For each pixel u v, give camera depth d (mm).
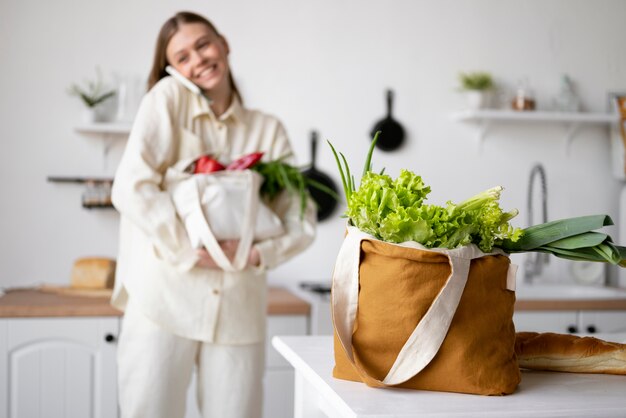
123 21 3221
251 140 2135
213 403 1974
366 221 1102
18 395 2582
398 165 3449
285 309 2729
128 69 3229
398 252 1055
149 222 1849
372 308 1078
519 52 3541
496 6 3514
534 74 3562
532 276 3467
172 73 2051
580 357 1201
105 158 3213
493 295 1077
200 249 1890
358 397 1016
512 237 1101
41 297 2811
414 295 1055
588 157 3629
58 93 3180
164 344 1899
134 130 1933
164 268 1908
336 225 3391
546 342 1225
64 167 3189
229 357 1966
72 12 3184
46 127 3174
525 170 3562
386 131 3416
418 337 1050
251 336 1989
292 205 2094
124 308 2115
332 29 3383
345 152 3400
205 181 1927
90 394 2619
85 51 3195
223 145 2084
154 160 1927
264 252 1965
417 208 1072
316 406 1309
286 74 3354
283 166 2072
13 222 3158
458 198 3494
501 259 1095
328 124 3385
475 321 1060
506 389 1048
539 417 958
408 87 3441
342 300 1108
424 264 1056
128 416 1910
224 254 1886
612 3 3629
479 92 3369
